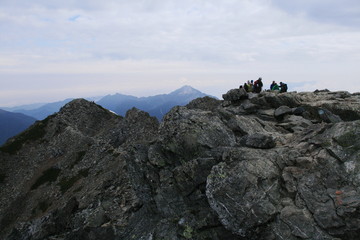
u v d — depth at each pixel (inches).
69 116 3585.1
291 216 589.6
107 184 1797.5
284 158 713.0
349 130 658.2
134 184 1023.0
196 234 731.4
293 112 1264.8
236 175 675.4
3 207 2322.8
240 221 625.9
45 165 2765.7
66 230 1541.6
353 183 583.5
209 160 800.9
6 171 2770.7
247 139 828.6
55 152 2903.5
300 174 653.3
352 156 619.5
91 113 3757.4
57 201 2154.3
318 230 553.3
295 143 780.0
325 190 600.7
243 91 1560.0
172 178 890.1
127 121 3029.0
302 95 1582.2
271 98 1411.2
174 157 916.6
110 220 1396.4
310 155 688.4
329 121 1025.5
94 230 1370.6
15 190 2496.3
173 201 864.3
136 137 2785.4
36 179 2576.3
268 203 623.2
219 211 659.4
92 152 2721.5
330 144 667.4
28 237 1576.0
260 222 604.1
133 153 1040.2
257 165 693.9
